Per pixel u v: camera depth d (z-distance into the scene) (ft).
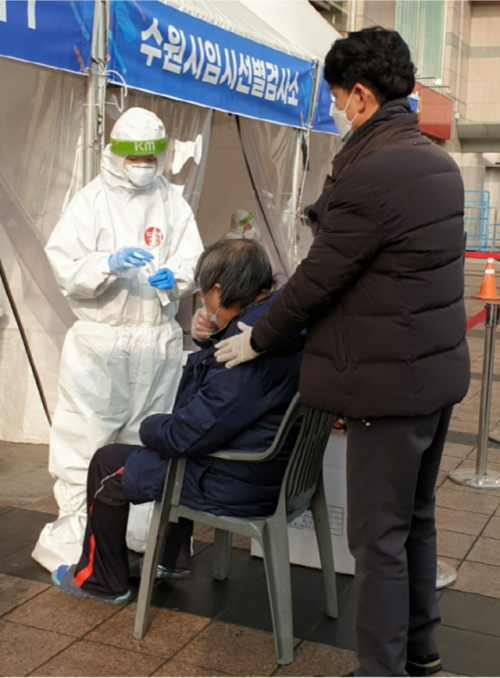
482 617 9.52
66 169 13.14
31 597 9.63
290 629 8.35
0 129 13.21
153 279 10.13
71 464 10.41
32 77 12.92
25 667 8.18
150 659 8.40
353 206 6.66
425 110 72.08
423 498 7.90
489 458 15.93
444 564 10.76
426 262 6.73
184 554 10.18
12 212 13.55
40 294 14.80
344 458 10.19
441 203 6.81
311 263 6.87
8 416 15.74
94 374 10.31
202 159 16.02
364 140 7.05
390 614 7.16
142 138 10.03
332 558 9.29
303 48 20.12
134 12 12.61
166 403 10.97
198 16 14.52
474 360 26.96
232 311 8.54
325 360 7.11
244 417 8.11
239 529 8.33
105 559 9.45
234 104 16.21
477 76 92.58
